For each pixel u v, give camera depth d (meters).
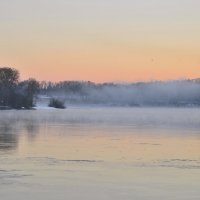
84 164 30.41
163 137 53.97
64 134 58.59
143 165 30.12
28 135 56.66
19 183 23.41
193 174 26.41
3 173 26.50
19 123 88.56
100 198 20.14
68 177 25.25
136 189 22.06
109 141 48.25
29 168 28.44
